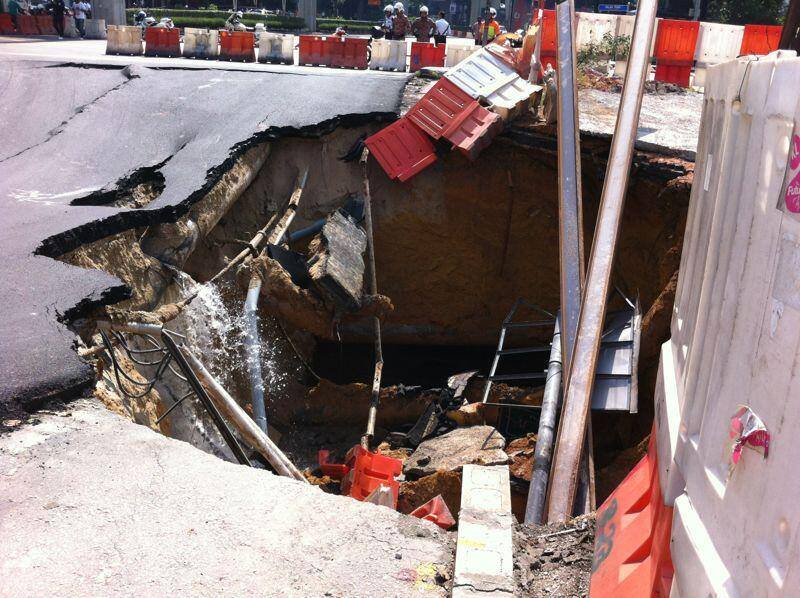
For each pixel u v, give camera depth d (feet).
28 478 13.71
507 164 51.55
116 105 50.31
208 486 13.78
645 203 45.24
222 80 58.34
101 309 22.94
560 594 12.59
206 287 37.73
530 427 41.93
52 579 11.18
